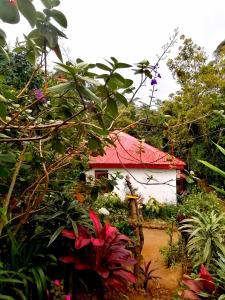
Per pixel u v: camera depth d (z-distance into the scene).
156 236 6.73
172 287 3.76
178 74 10.80
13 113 2.19
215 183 10.88
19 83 3.36
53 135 2.22
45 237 3.13
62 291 2.71
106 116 1.87
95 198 3.36
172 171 8.68
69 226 3.25
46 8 1.41
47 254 2.93
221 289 2.49
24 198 3.04
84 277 3.21
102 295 3.20
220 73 11.31
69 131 2.71
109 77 1.50
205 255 3.54
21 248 2.78
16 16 0.94
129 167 8.43
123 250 3.25
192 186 8.59
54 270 3.13
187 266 4.29
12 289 2.44
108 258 3.14
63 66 1.39
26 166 2.57
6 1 0.92
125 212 6.62
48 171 2.85
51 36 1.48
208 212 5.11
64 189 3.44
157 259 4.95
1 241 2.84
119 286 3.02
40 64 1.93
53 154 3.11
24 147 2.44
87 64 1.55
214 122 9.27
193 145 10.22
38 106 2.57
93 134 2.39
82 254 3.20
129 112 2.72
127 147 7.38
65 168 3.47
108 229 3.43
